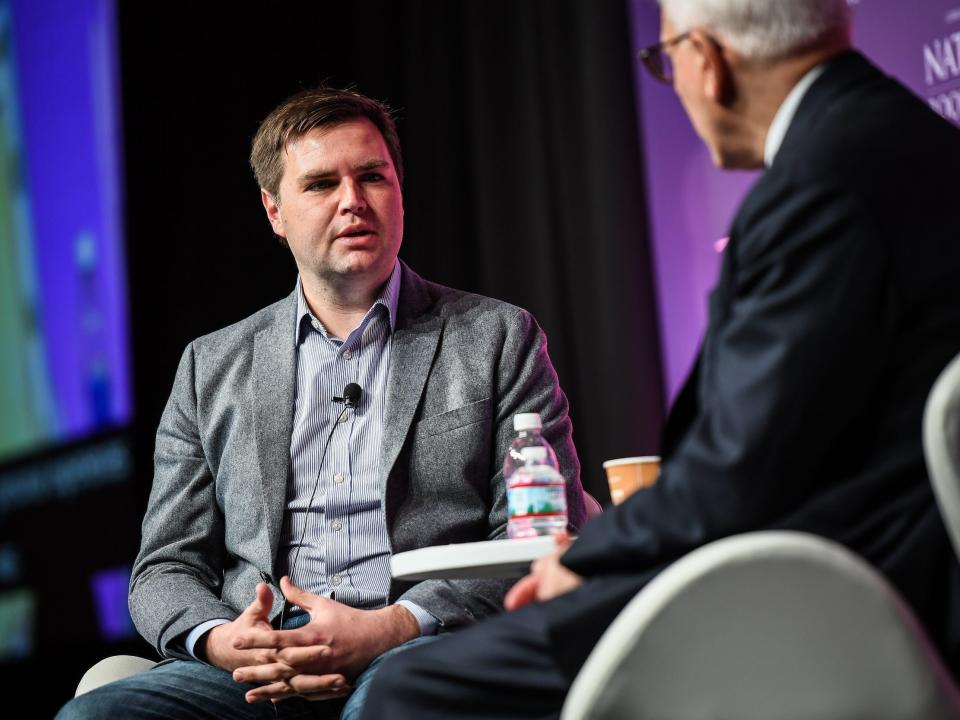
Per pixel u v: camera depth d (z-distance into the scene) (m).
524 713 2.82
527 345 5.09
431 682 2.87
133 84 11.02
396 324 5.13
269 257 10.70
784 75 3.17
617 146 9.40
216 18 11.05
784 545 2.29
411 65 10.53
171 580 4.84
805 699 2.30
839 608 2.29
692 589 2.28
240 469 4.96
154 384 10.70
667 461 3.15
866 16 7.86
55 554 10.80
